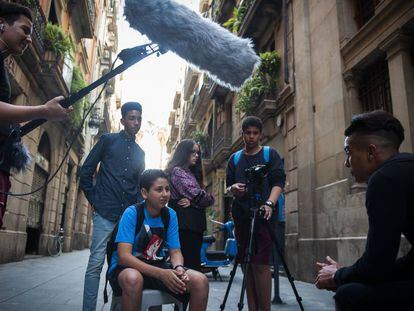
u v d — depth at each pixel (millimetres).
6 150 2398
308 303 5133
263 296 3230
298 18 9461
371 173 1938
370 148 1920
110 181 3641
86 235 26234
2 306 4094
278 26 11516
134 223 2699
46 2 12359
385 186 1729
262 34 13055
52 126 13969
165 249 3250
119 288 2494
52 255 14062
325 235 7559
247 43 2459
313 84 8602
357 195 6555
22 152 2488
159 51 2473
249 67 2434
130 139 3910
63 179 16453
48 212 14234
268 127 11391
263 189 3467
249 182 3275
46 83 11766
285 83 10242
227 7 19781
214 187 20516
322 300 5406
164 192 2746
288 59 10305
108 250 2730
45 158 14055
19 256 10406
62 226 19203
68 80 13281
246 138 3633
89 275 3402
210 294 5855
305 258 8086
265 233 3314
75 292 5379
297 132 9016
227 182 3781
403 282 1722
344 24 7574
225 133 17781
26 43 2412
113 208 3566
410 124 5672
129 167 3766
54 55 11242
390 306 1699
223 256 8156
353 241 6457
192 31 2365
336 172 7371
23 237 10688
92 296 3355
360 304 1761
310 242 7953
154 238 2725
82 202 24047
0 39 2322
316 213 7992
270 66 11219
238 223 3459
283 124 10336
